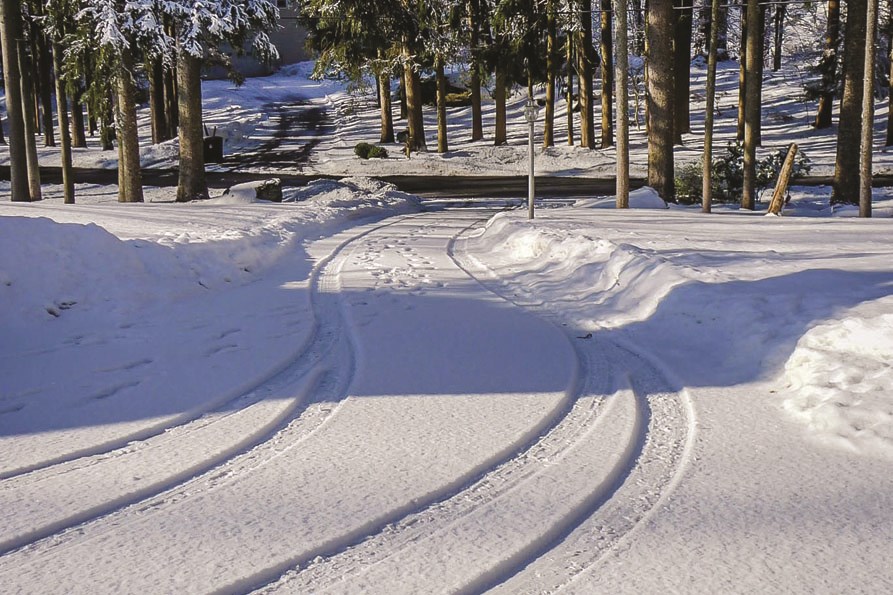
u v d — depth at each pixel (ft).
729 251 34.17
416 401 18.60
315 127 195.42
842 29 147.74
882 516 12.15
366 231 59.77
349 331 26.02
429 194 104.53
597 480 13.75
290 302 30.89
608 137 145.28
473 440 15.85
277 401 18.74
